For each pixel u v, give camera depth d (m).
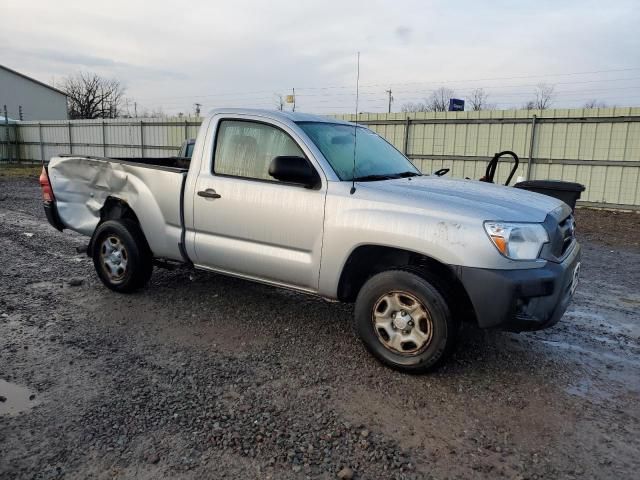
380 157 4.82
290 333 4.55
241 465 2.71
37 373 3.68
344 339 4.44
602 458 2.87
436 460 2.81
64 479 2.56
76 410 3.19
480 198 3.82
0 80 44.78
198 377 3.68
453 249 3.49
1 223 9.81
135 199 5.13
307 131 4.32
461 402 3.44
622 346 4.50
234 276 4.66
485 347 4.36
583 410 3.39
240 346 4.25
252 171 4.43
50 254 7.25
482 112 16.41
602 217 13.48
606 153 14.73
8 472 2.60
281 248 4.24
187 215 4.73
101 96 70.06
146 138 25.69
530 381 3.77
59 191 5.79
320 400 3.40
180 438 2.93
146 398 3.36
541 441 3.02
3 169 27.02
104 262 5.50
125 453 2.78
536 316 3.48
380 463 2.77
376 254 4.04
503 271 3.42
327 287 4.05
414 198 3.75
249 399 3.39
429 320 3.63
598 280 6.85
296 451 2.84
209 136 4.68
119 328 4.57
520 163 16.11
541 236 3.55
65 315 4.85
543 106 39.50
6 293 5.44
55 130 30.20
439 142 17.42
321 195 4.01
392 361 3.80
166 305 5.18
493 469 2.75
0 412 3.15
